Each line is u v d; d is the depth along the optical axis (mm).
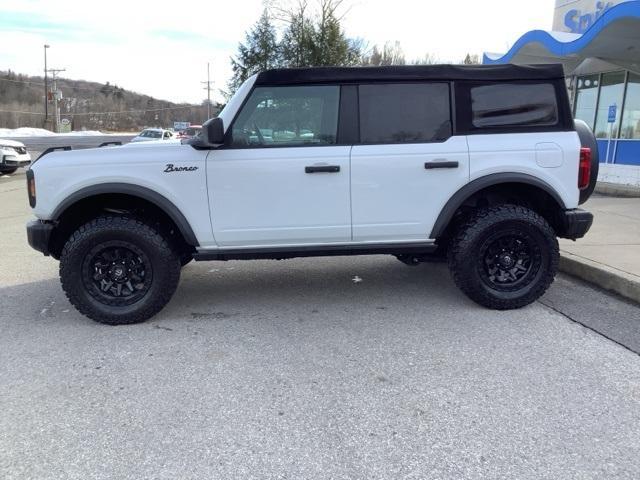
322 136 4426
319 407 3121
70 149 4508
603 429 2863
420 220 4508
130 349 3965
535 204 4848
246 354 3854
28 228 4379
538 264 4582
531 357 3730
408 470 2559
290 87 4355
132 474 2553
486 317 4516
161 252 4359
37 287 5559
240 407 3131
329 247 4551
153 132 31312
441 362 3676
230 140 4348
